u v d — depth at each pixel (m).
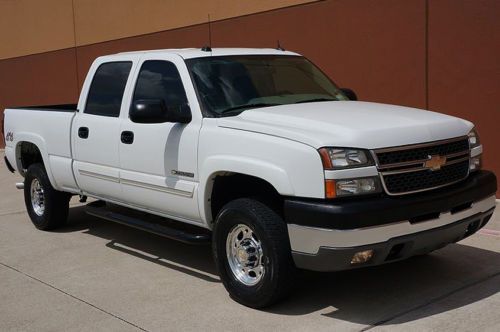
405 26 8.62
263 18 10.37
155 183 5.79
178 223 6.66
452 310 4.82
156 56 6.08
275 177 4.65
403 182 4.63
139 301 5.33
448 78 8.31
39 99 16.84
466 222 5.00
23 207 9.70
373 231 4.40
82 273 6.16
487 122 8.04
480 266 5.82
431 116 5.23
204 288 5.59
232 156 4.98
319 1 9.55
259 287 4.88
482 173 5.36
